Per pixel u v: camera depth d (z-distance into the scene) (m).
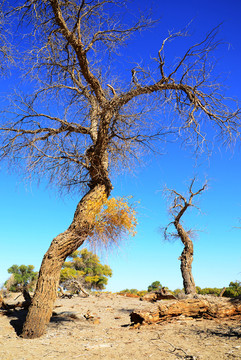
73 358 4.65
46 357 4.73
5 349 5.20
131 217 7.02
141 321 7.24
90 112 8.30
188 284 14.73
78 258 24.61
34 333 6.20
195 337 5.55
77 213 7.20
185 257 15.40
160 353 4.64
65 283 17.11
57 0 6.70
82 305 11.95
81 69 7.58
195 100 6.71
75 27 7.04
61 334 6.53
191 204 15.61
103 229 6.91
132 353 4.77
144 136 7.55
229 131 6.84
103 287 23.92
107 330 6.99
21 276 20.83
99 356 4.69
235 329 5.91
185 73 6.64
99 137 7.47
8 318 8.05
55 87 7.69
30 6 6.46
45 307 6.48
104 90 8.21
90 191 7.56
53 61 7.27
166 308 7.42
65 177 8.35
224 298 8.26
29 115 7.85
